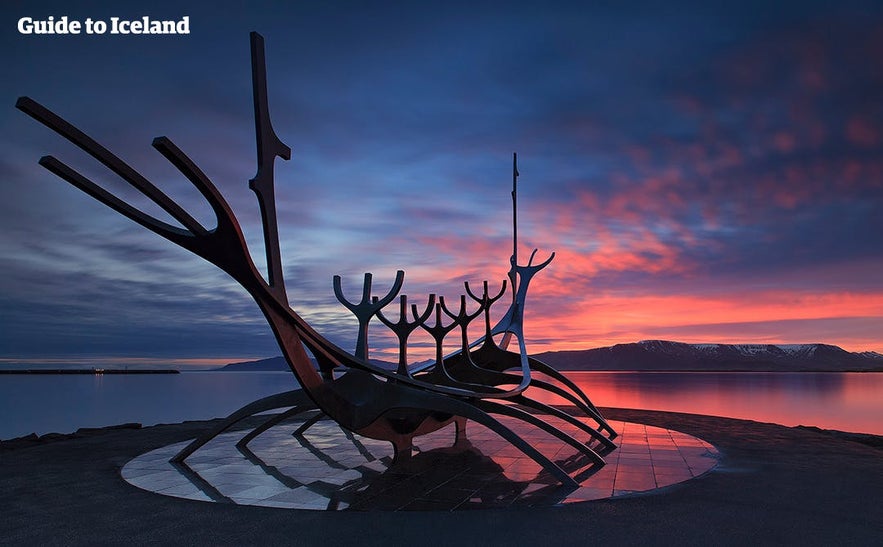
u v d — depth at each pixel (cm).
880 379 16400
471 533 629
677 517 683
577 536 618
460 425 1245
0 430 3631
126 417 4153
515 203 1549
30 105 520
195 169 619
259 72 767
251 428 1513
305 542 604
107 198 637
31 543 607
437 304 1190
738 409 3966
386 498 771
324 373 936
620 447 1177
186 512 711
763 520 673
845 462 1012
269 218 777
